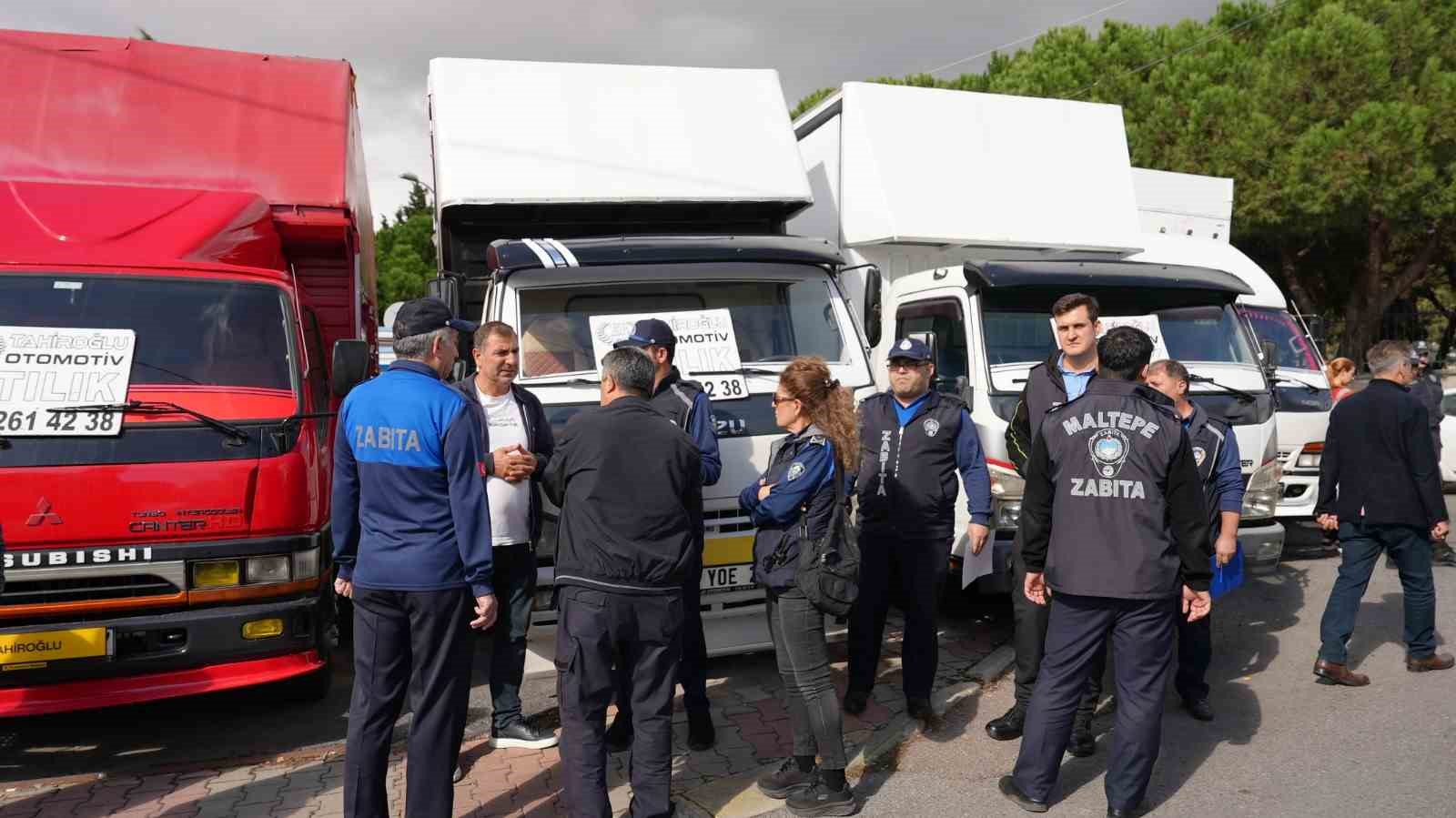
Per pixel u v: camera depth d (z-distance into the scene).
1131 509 3.91
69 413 4.61
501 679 4.89
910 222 7.53
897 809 4.16
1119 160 8.84
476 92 6.84
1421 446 5.36
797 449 4.14
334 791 4.45
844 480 4.19
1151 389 4.05
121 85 6.58
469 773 4.61
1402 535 5.50
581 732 3.75
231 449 4.75
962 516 6.34
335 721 5.41
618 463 3.80
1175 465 3.91
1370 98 21.58
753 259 5.91
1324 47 21.59
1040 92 25.20
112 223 5.45
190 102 6.64
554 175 6.62
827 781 4.10
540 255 5.59
